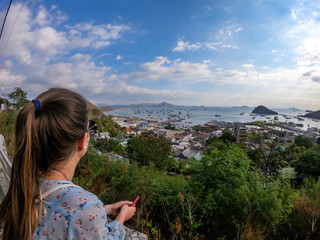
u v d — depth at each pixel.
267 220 3.27
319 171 11.28
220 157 3.72
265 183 3.84
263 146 12.27
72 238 0.47
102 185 3.85
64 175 0.58
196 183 3.51
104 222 0.53
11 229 0.53
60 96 0.58
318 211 3.56
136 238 1.88
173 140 63.41
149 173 4.60
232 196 3.24
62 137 0.53
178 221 2.83
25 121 0.52
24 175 0.50
